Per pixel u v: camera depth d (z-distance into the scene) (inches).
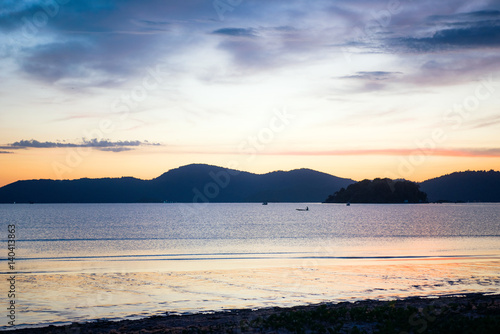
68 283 898.1
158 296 760.3
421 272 1029.8
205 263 1245.1
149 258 1387.8
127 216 5457.7
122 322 546.3
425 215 5772.6
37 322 582.9
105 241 2078.0
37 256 1457.9
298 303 698.2
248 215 6161.4
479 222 3917.3
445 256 1387.8
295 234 2564.0
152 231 2817.4
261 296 757.9
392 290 804.0
